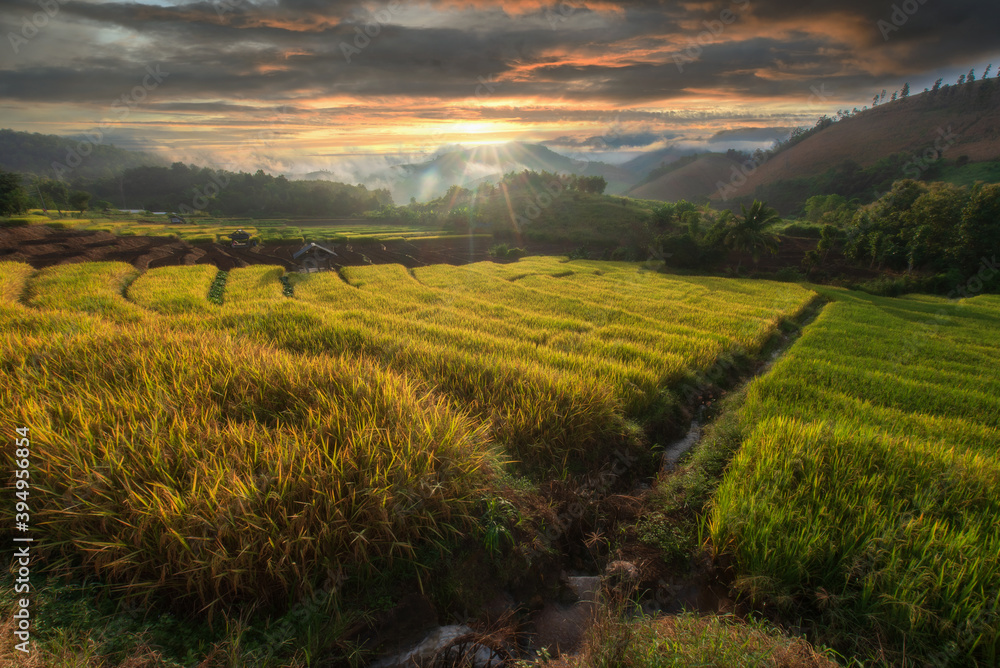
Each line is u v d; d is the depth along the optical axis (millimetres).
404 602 3953
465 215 77812
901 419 8836
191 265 33125
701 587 4852
